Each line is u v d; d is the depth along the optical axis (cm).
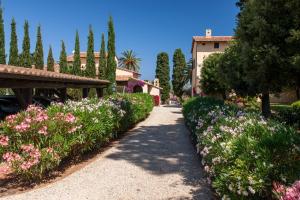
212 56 2688
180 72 5750
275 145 421
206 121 775
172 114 2466
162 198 542
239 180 412
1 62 3431
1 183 621
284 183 387
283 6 838
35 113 670
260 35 873
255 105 2103
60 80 1131
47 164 616
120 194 563
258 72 887
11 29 3744
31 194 559
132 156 881
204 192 569
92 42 3762
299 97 2489
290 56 830
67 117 678
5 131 621
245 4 1025
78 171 712
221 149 484
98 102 1023
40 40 3947
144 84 3922
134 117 1480
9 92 2427
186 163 796
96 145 875
